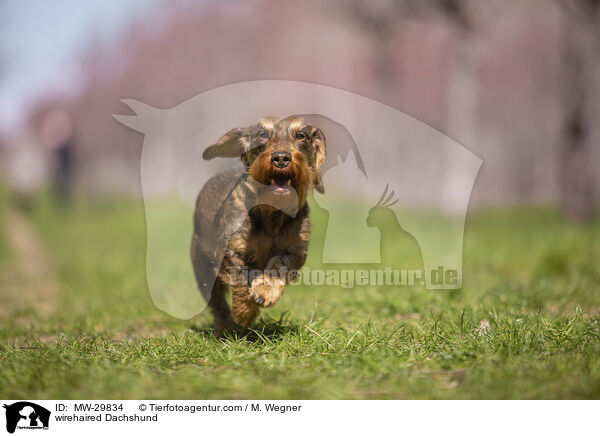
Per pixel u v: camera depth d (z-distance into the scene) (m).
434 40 64.94
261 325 12.45
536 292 15.01
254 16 72.62
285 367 9.85
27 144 76.38
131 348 11.10
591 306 14.35
